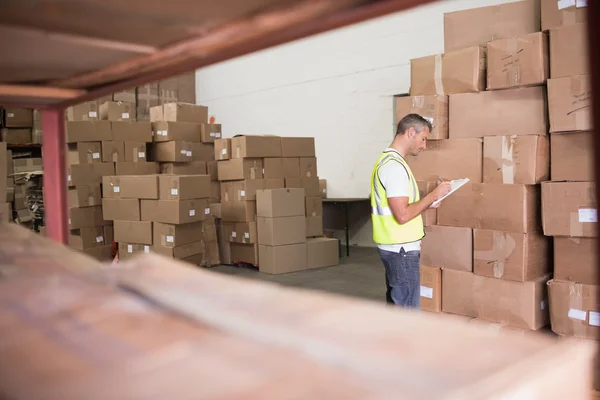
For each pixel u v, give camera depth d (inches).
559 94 92.9
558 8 94.0
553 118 94.0
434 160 111.6
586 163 92.1
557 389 14.2
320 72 273.1
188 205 188.2
